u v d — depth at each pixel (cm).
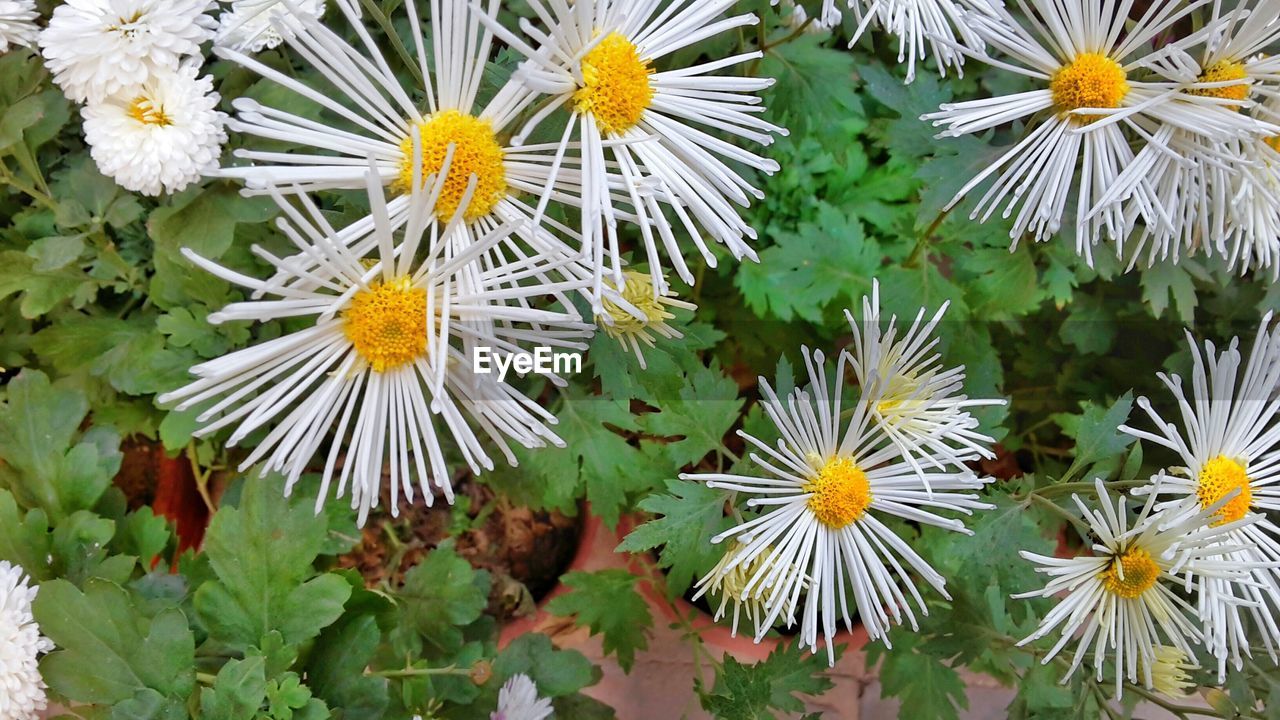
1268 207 32
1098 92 31
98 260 38
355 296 25
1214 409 30
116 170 32
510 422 27
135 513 36
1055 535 42
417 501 44
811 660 35
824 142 42
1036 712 34
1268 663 33
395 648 36
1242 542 31
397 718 33
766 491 30
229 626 31
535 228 25
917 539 37
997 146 36
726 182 27
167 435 37
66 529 33
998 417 34
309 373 26
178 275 37
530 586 44
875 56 45
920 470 28
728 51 37
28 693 30
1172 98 31
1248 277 42
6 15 32
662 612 44
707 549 31
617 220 31
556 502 40
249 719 28
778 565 29
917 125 36
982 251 42
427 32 35
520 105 26
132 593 33
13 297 40
